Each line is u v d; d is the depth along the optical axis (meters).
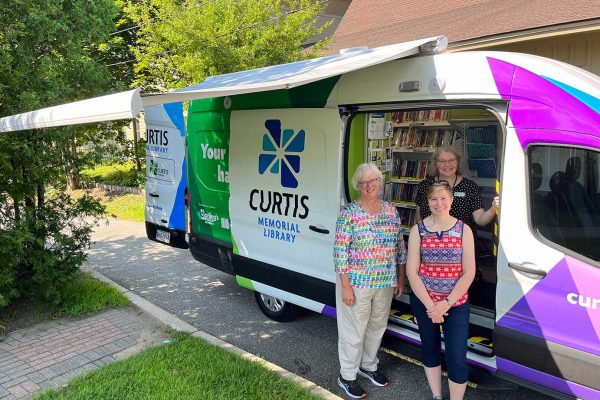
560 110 2.73
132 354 3.95
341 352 3.50
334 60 4.12
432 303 3.00
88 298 5.14
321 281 4.01
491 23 6.66
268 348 4.29
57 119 3.29
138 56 10.41
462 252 2.97
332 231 3.86
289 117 4.11
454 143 4.67
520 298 2.90
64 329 4.47
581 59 6.30
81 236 5.34
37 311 4.88
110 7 5.70
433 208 3.01
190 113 5.28
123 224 9.88
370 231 3.25
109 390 3.32
